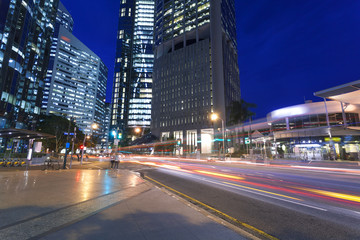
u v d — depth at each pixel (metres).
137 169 22.09
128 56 147.62
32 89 56.25
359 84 25.72
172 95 102.00
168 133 99.38
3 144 40.25
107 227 4.20
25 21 49.09
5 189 8.39
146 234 3.86
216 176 15.26
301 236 4.30
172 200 6.83
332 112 46.78
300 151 45.75
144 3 151.25
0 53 41.69
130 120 134.75
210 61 94.31
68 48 160.88
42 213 5.18
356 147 40.38
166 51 114.00
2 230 3.99
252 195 8.47
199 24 99.56
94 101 178.25
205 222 4.62
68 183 10.27
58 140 55.97
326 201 7.36
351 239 4.15
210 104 89.38
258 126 70.56
